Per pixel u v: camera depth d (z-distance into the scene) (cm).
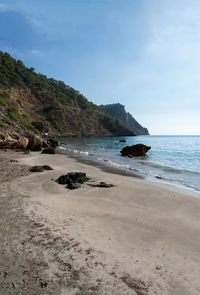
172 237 516
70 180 1130
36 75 15425
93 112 16788
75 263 387
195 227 591
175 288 330
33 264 379
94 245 459
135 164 2188
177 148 5319
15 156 2292
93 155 3070
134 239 498
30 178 1188
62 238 486
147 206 793
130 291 319
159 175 1578
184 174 1639
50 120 11725
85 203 784
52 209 686
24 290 311
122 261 400
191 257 425
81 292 312
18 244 450
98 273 360
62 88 17962
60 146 4884
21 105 10419
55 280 337
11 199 774
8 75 11662
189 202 845
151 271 373
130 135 17612
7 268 364
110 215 662
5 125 6259
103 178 1312
